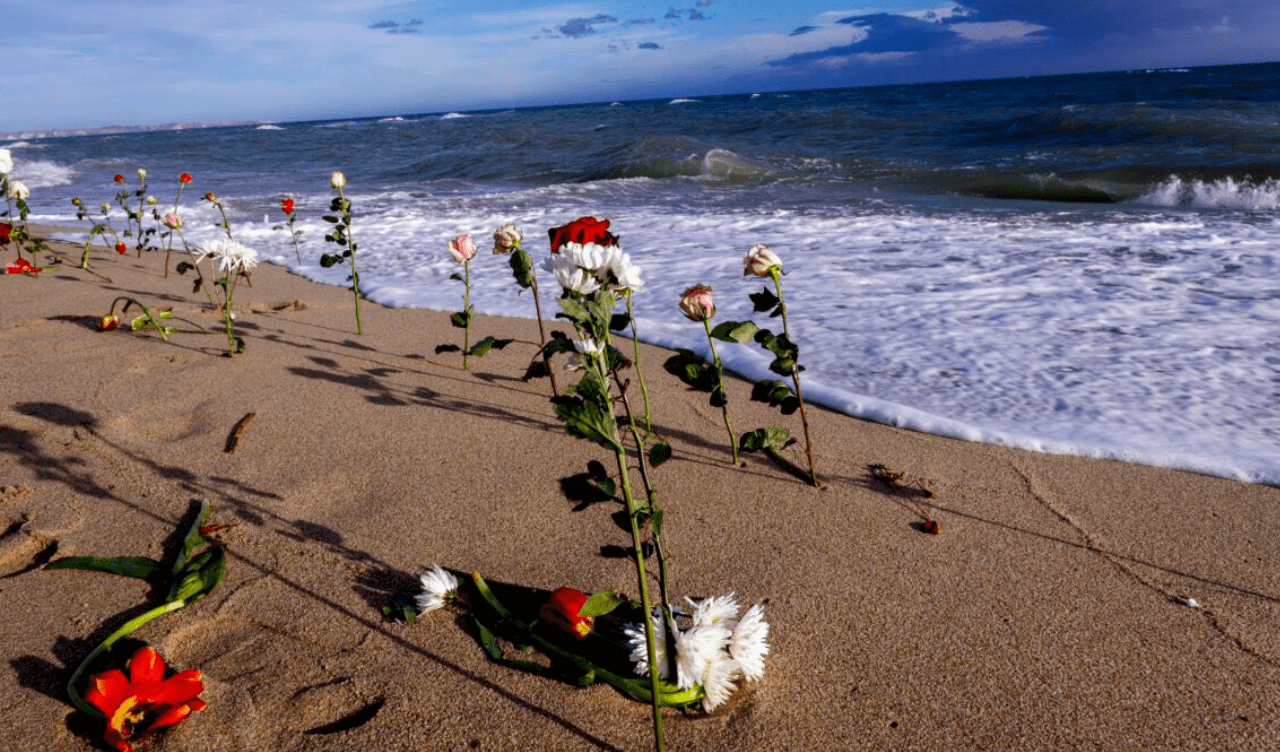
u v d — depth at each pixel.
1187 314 4.08
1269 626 1.73
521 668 1.58
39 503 2.27
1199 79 37.75
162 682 1.44
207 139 36.97
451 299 5.08
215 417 2.96
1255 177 10.66
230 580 1.91
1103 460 2.62
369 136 30.31
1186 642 1.68
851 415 3.08
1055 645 1.68
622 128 25.83
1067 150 14.57
